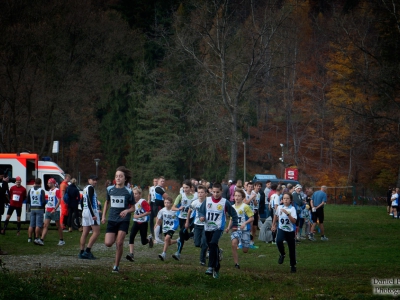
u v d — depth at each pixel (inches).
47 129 1829.5
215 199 505.0
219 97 2092.8
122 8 2928.2
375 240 949.2
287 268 613.3
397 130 1237.7
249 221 598.5
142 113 2556.6
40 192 769.6
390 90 1131.3
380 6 1203.9
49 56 1764.3
